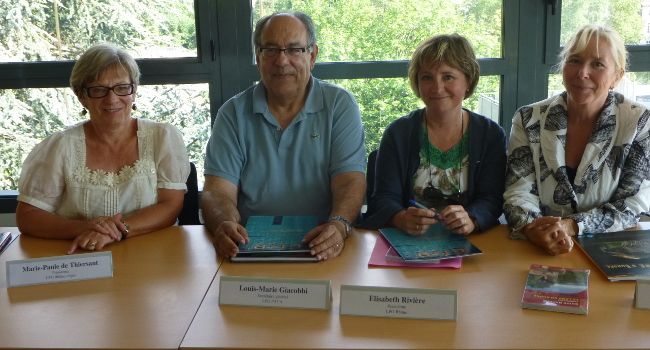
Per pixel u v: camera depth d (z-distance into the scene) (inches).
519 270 62.6
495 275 61.5
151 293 59.5
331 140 84.4
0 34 107.6
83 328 52.8
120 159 79.2
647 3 106.6
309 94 84.4
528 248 68.7
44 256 69.6
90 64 74.2
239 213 82.7
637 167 74.5
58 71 108.2
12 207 112.3
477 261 65.2
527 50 108.0
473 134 80.0
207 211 78.6
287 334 51.2
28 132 112.0
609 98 76.5
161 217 77.3
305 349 48.8
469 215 73.3
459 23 107.7
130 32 107.9
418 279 60.9
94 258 63.2
